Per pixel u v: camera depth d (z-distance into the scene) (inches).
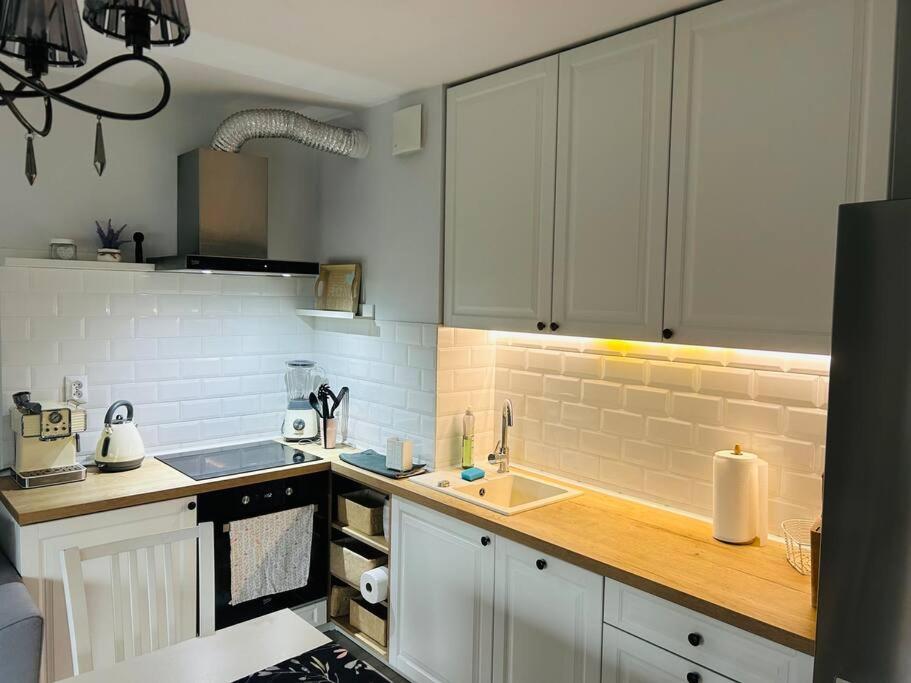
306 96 118.4
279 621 69.2
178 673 59.0
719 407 89.4
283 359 139.3
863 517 49.2
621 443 101.3
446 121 109.4
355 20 82.7
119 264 111.3
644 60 82.0
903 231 46.6
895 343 47.1
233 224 120.2
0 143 105.8
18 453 102.0
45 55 42.7
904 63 62.6
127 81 113.3
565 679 81.0
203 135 126.4
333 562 121.8
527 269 97.1
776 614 62.9
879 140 63.4
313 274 121.3
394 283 120.1
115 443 110.4
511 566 87.8
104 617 96.9
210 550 75.0
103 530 96.7
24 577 90.7
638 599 72.9
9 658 78.5
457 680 97.0
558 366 110.1
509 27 84.4
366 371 127.9
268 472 112.3
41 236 110.3
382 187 122.1
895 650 47.8
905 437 46.8
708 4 76.1
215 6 79.0
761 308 72.1
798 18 68.5
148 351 121.2
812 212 68.0
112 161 116.8
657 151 81.0
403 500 105.8
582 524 88.4
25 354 108.3
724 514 81.6
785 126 69.8
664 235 80.7
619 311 85.9
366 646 115.3
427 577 101.8
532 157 95.7
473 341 117.3
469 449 114.8
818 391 80.0
